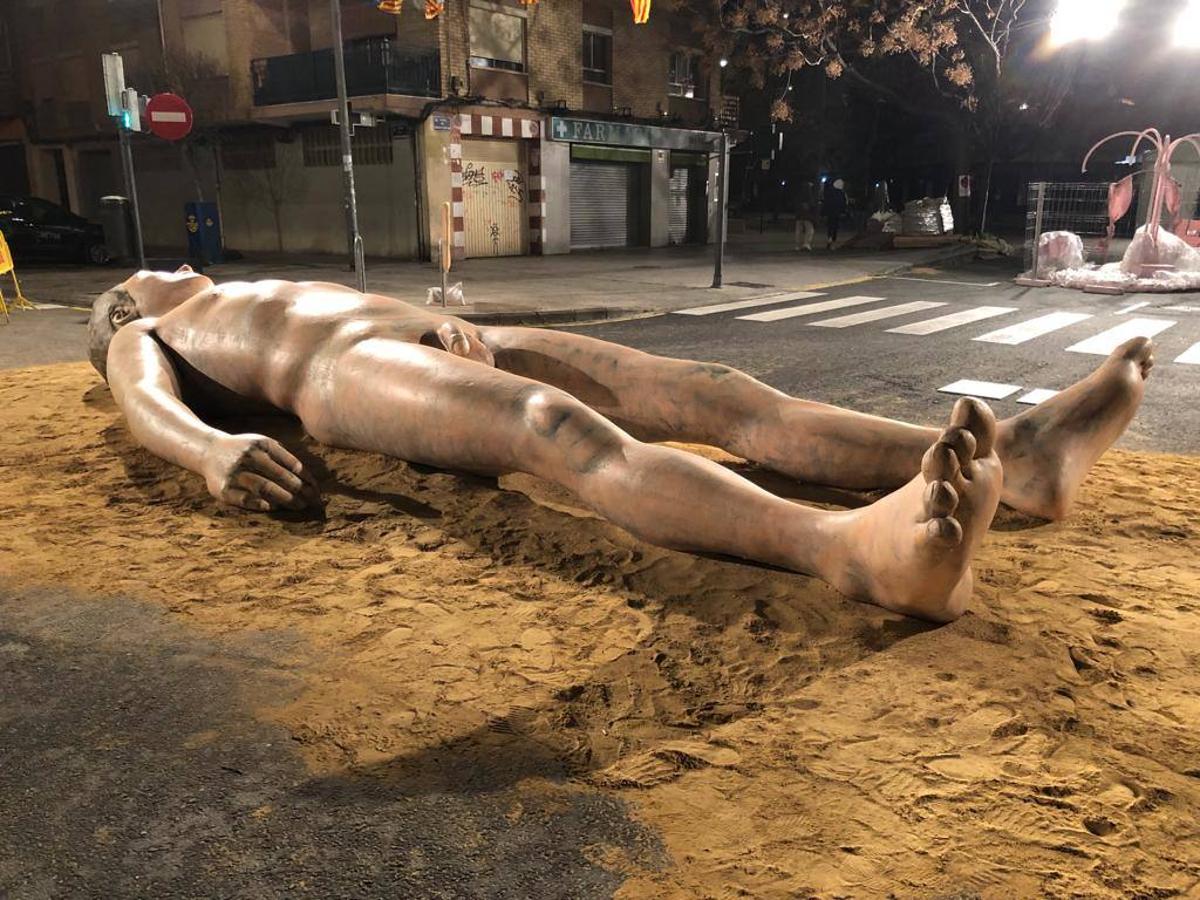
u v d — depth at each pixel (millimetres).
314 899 2141
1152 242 17750
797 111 37531
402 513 4477
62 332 12109
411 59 22094
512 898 2133
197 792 2504
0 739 2758
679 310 14586
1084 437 4285
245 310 5312
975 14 26453
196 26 25641
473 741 2693
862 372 9336
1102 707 2830
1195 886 2115
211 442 4590
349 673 3080
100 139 29641
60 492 4891
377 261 23516
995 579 3756
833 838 2281
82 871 2230
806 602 3494
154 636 3354
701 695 2926
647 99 29109
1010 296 16438
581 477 3922
